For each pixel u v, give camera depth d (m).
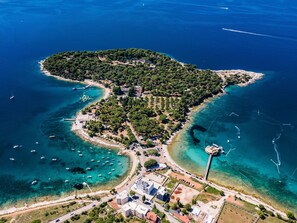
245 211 187.12
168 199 192.50
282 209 197.88
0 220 177.38
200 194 198.62
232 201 195.75
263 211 188.62
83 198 195.62
